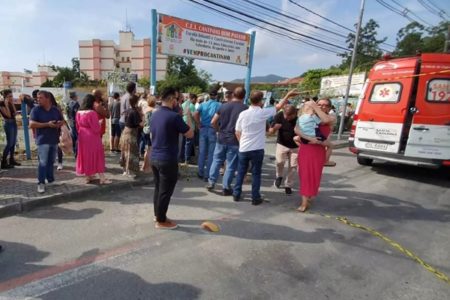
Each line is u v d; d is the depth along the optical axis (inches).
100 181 217.5
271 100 398.0
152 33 324.5
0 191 194.9
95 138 209.6
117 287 111.7
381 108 290.5
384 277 125.3
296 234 161.2
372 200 223.9
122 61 3378.4
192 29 353.1
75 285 112.2
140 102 270.5
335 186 256.2
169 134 149.8
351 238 159.6
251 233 159.6
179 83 2194.9
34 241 143.2
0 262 125.2
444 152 262.7
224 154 220.7
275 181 247.4
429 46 1288.1
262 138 196.5
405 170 322.3
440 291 117.3
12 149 255.0
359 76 725.3
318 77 1291.8
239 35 398.3
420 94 266.8
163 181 153.2
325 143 186.7
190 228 162.6
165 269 123.9
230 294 110.0
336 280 121.7
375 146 296.4
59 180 221.6
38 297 105.3
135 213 179.3
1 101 244.1
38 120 188.7
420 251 149.3
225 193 218.7
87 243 142.7
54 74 3427.7
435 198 233.9
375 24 1235.9
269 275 122.9
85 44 3216.0
